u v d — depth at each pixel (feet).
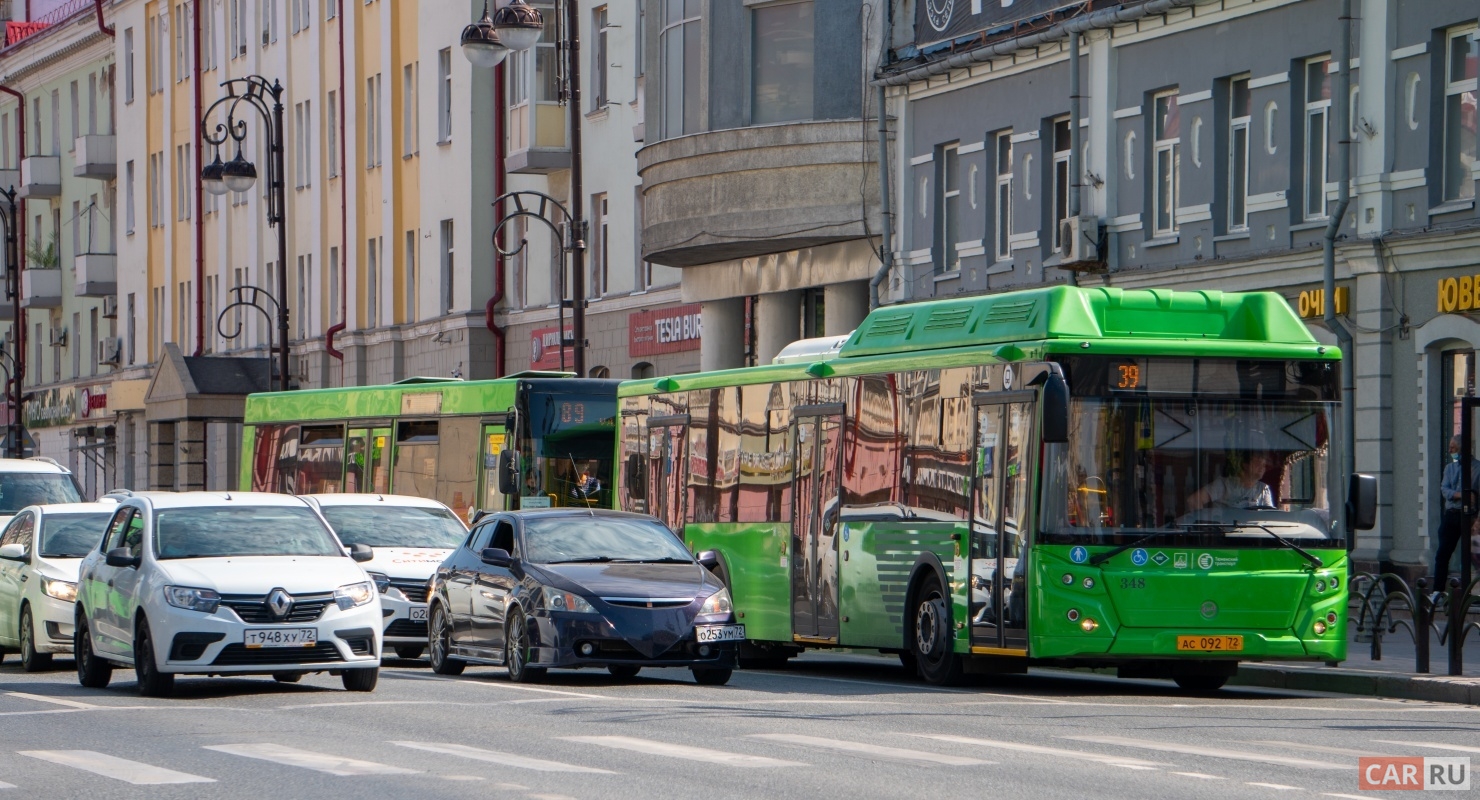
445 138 335.67
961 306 128.88
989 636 121.80
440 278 338.13
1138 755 84.28
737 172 229.86
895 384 133.28
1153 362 118.32
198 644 116.78
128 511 129.08
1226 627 117.39
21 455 441.68
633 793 72.38
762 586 148.56
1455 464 153.38
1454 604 119.96
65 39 502.38
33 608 146.41
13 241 454.81
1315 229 173.88
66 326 515.50
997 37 212.64
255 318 414.41
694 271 261.03
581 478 189.26
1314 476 119.65
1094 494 116.98
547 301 310.65
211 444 406.82
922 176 225.76
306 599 118.42
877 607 134.00
